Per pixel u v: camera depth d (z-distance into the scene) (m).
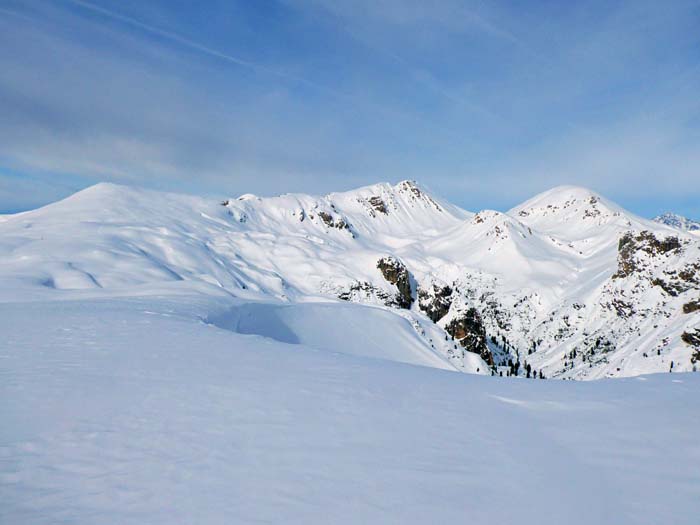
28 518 5.50
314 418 10.29
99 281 111.12
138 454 7.65
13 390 11.21
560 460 8.55
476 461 8.27
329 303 127.00
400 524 5.76
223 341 22.30
